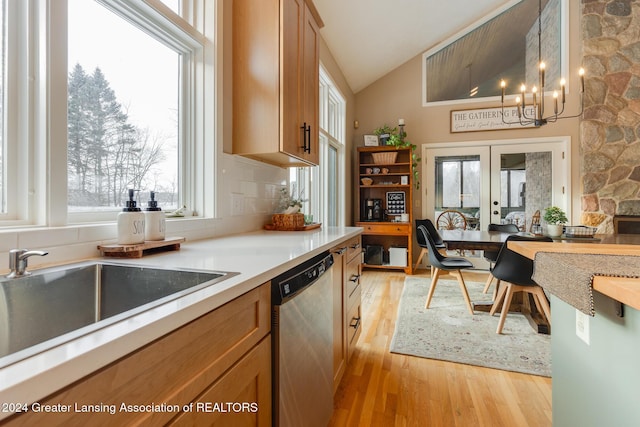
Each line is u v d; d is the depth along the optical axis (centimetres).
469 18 427
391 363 197
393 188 492
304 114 201
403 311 289
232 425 73
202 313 62
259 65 176
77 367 40
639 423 69
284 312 97
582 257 85
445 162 474
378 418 147
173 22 146
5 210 93
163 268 91
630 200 383
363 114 508
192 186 169
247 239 160
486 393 166
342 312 175
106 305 95
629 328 73
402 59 477
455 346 219
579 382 97
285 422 97
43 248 91
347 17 325
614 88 389
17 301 76
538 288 239
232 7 180
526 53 480
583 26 400
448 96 483
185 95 168
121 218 108
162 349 53
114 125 130
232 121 181
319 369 127
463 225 464
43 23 97
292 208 219
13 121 95
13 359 38
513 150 445
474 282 398
